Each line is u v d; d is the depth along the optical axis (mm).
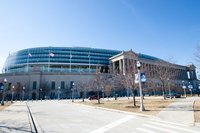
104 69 124625
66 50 120375
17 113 21969
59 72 103938
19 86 95562
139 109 21828
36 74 101438
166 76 50531
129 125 12281
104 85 61594
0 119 16312
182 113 16672
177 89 96188
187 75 139500
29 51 121062
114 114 19172
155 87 66938
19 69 119688
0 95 87500
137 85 28219
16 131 10969
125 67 102062
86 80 105438
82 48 124250
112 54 132125
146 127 11430
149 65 111625
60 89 101938
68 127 12125
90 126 12297
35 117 18000
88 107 31297
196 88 129125
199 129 10352
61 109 27953
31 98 97938
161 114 16656
